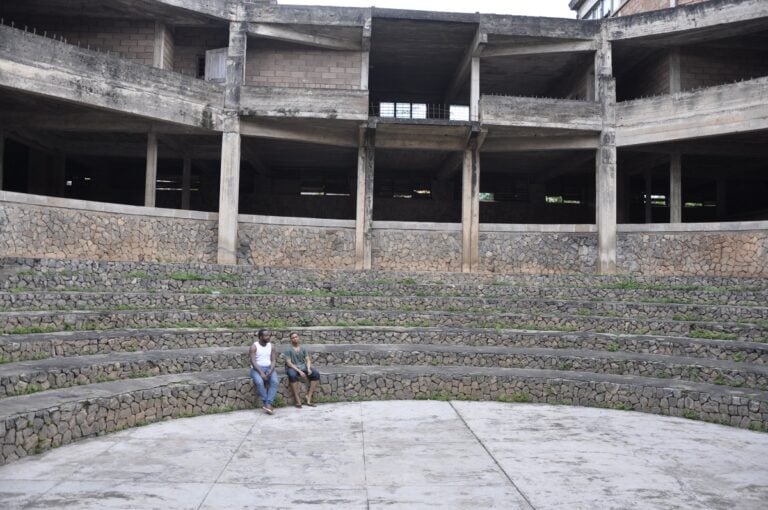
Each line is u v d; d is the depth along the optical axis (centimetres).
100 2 1991
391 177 2925
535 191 3000
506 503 718
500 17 2153
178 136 2203
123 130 2033
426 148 2255
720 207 2839
